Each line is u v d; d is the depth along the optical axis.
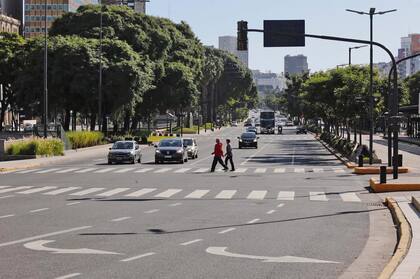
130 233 16.98
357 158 47.34
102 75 82.88
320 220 19.94
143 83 85.25
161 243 15.41
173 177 37.53
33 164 47.91
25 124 147.00
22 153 55.81
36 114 101.25
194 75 114.62
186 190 29.91
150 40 99.44
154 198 26.47
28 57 87.62
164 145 51.97
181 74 101.00
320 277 11.75
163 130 140.50
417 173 37.94
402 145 83.62
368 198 26.64
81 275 11.73
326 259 13.56
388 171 38.06
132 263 12.91
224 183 33.56
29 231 17.25
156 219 19.91
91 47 84.50
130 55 86.44
